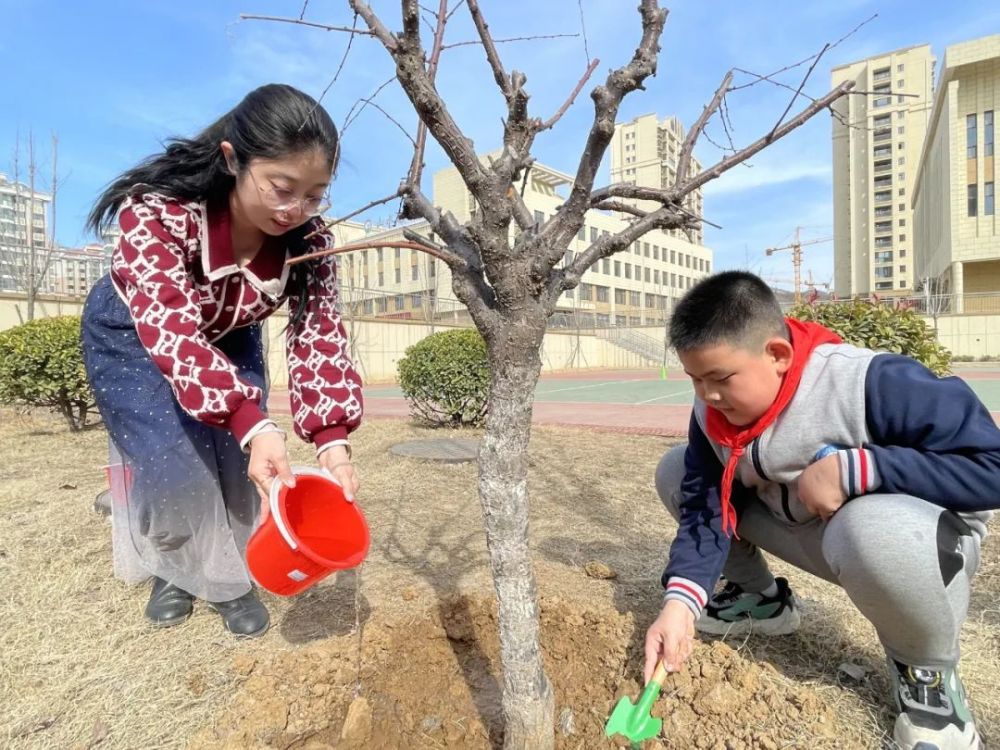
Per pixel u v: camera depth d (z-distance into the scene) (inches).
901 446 56.2
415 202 58.1
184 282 67.0
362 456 210.5
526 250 51.0
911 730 56.0
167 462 77.9
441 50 52.8
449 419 290.2
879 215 2383.1
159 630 83.9
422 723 68.0
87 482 172.1
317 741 63.5
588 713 66.6
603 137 46.4
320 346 76.9
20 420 307.9
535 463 197.8
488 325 53.4
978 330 1015.0
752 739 57.7
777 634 77.7
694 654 69.9
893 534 52.4
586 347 1268.5
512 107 49.4
